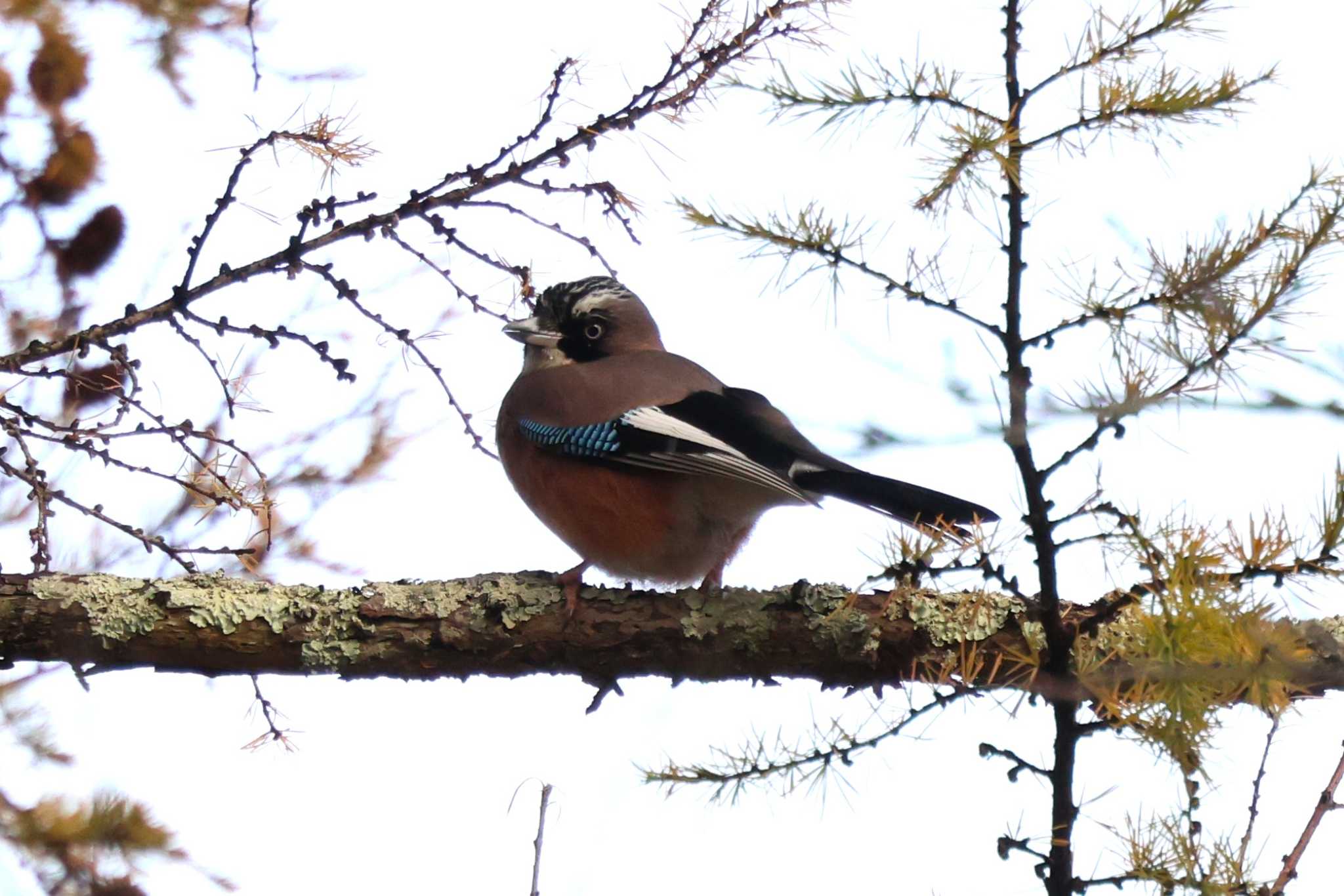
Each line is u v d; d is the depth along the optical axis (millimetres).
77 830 7605
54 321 9336
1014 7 5926
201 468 7941
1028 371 5883
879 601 7906
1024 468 6004
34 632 7648
